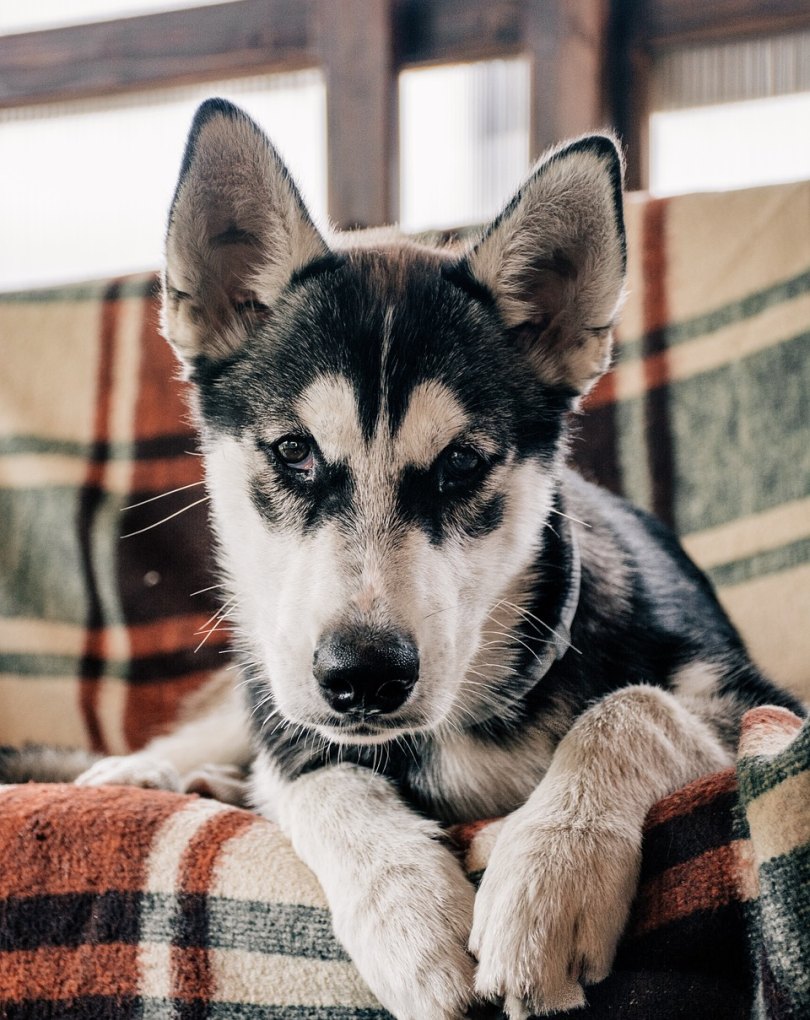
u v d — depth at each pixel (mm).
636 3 962
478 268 622
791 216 785
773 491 770
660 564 700
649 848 506
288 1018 521
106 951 538
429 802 609
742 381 782
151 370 876
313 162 1084
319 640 538
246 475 611
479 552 595
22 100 1146
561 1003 482
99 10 1146
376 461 577
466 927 505
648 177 984
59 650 863
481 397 598
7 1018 542
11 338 898
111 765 668
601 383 816
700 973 484
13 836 554
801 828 460
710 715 607
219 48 1051
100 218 1207
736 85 968
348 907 517
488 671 613
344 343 591
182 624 854
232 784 709
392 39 983
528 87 967
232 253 646
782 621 753
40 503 875
